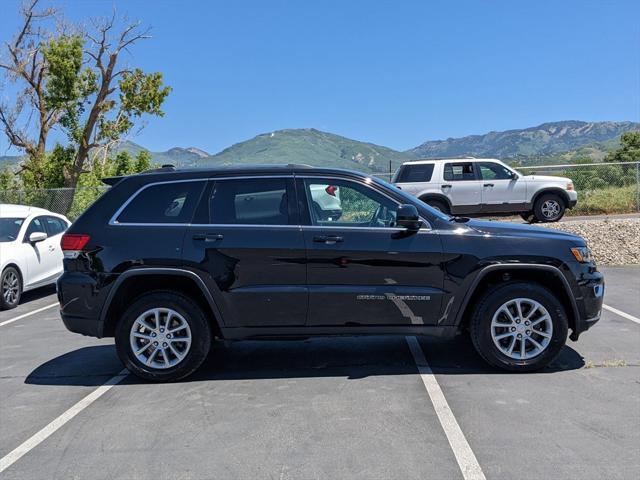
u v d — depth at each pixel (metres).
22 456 3.99
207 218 5.44
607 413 4.41
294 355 6.22
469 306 5.49
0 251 9.73
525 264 5.30
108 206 5.53
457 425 4.26
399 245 5.31
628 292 8.98
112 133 31.81
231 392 5.12
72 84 29.67
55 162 30.30
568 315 5.53
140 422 4.50
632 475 3.50
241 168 5.62
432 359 5.92
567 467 3.61
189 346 5.39
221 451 3.96
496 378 5.26
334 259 5.29
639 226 12.56
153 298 5.36
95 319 5.38
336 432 4.20
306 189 5.51
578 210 19.33
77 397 5.14
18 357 6.57
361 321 5.35
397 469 3.64
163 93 31.98
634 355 5.83
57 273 11.16
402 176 16.02
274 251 5.29
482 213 15.87
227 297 5.32
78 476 3.69
